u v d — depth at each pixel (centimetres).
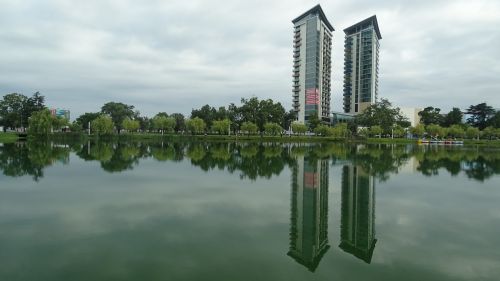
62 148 5512
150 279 861
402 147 7219
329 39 15462
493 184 2300
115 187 2084
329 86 15638
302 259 996
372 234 1233
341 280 866
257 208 1590
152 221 1366
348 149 6197
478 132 11350
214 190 2005
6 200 1728
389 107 12644
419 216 1482
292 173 2730
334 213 1516
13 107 11006
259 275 888
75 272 898
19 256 1003
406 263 976
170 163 3409
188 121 10275
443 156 4691
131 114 13400
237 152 5031
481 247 1105
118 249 1061
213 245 1101
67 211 1519
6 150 4900
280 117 11388
